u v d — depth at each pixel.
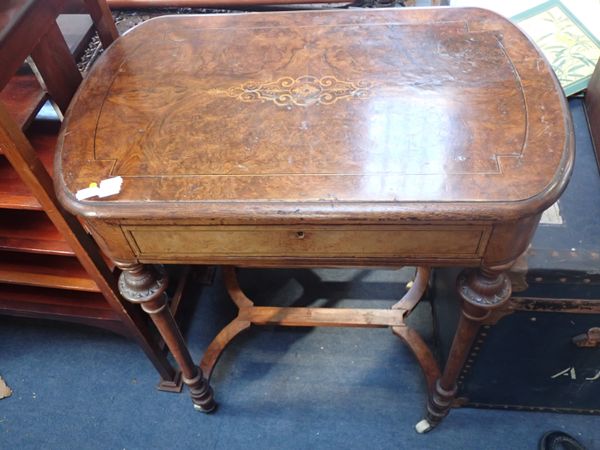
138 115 0.90
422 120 0.84
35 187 0.86
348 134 0.83
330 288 1.58
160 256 0.86
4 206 0.97
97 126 0.88
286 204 0.74
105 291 1.11
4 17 0.80
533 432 1.27
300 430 1.31
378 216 0.72
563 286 0.96
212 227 0.79
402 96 0.88
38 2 0.85
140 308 1.27
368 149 0.81
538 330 1.05
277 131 0.85
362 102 0.88
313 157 0.80
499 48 0.96
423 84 0.90
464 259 0.82
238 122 0.87
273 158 0.81
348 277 1.60
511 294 0.96
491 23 1.02
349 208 0.73
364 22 1.05
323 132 0.84
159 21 1.11
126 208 0.76
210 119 0.88
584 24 1.33
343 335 1.48
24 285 1.34
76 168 0.82
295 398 1.37
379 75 0.93
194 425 1.33
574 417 1.30
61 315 1.30
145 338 1.25
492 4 1.42
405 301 1.35
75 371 1.45
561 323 1.03
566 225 0.99
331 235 0.79
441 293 1.34
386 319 1.32
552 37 1.31
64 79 0.97
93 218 0.77
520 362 1.15
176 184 0.78
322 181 0.77
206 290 1.60
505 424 1.29
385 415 1.32
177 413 1.36
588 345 1.05
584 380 1.18
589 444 1.25
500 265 0.82
